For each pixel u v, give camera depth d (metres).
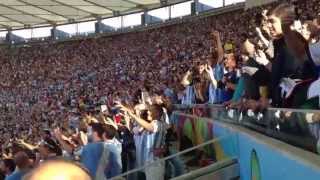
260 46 6.37
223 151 7.68
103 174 7.55
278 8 5.20
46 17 56.53
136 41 51.66
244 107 6.90
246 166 6.02
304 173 3.61
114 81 48.25
